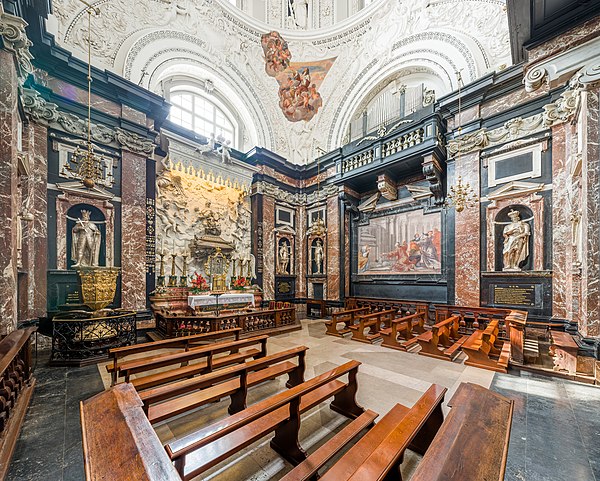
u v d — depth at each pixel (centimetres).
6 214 395
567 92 568
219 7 1056
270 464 234
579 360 434
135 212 741
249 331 697
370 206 1062
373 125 1135
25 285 564
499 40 818
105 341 525
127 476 107
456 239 781
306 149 1297
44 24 586
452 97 794
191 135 998
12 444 249
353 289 1105
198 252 924
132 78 820
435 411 232
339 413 313
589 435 274
